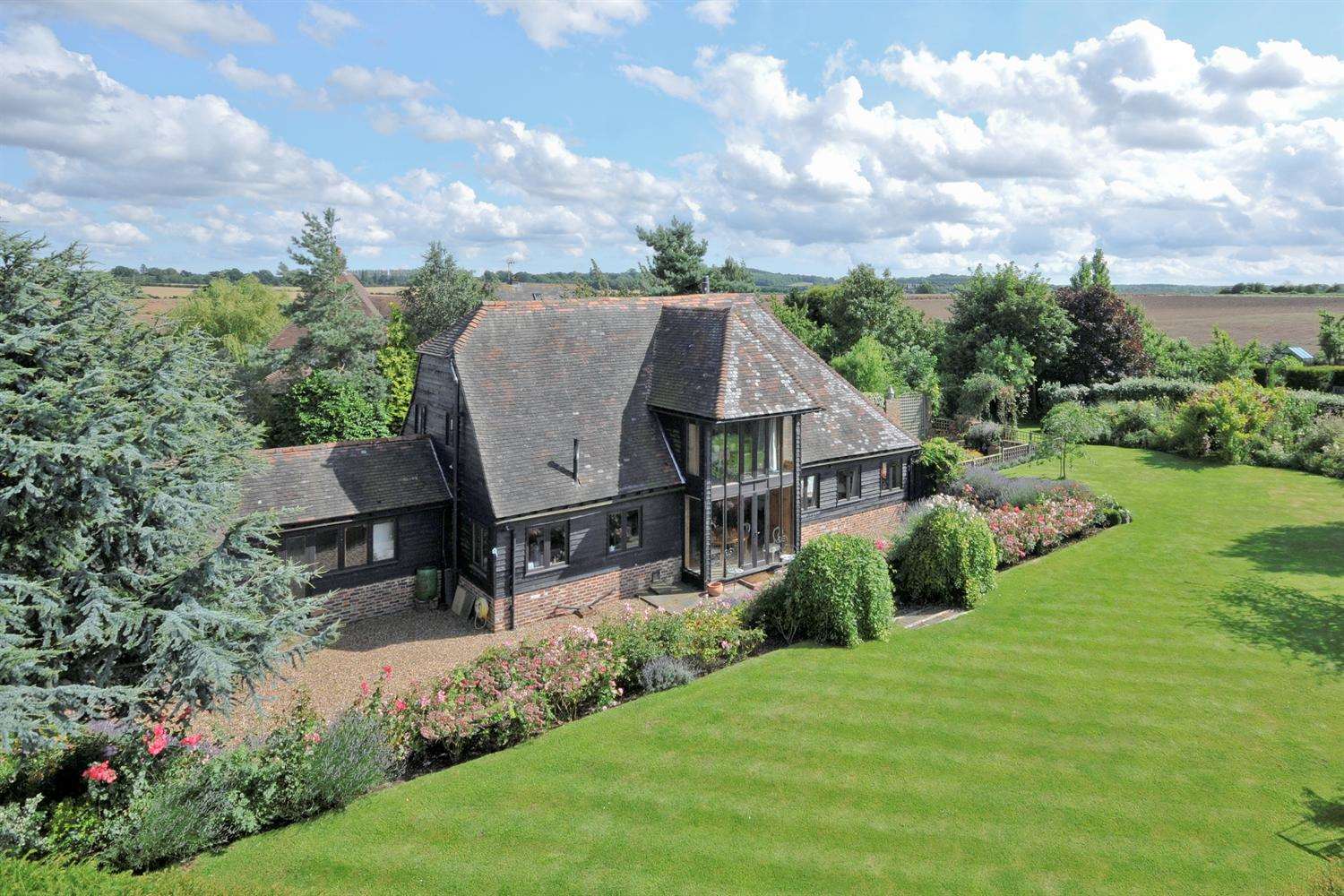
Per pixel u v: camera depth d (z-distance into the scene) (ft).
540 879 35.37
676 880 35.32
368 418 112.88
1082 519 85.20
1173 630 61.77
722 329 81.87
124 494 42.75
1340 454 108.58
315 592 69.97
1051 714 49.60
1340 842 37.19
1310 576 71.61
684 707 50.98
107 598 39.91
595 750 45.96
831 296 208.44
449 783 42.83
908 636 62.08
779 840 38.04
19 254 41.04
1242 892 34.32
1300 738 46.32
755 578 81.00
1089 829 38.65
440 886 34.91
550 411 76.79
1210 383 155.84
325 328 130.41
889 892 34.63
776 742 46.73
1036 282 170.50
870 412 98.17
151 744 38.04
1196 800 40.78
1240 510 93.71
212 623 42.39
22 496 39.24
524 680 50.24
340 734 42.11
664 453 80.12
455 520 75.46
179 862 36.52
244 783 39.01
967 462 112.98
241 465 52.80
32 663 35.73
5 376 38.65
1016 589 71.46
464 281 172.96
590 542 74.43
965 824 39.09
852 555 61.77
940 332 199.31
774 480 81.92
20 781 39.17
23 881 28.07
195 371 49.42
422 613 74.59
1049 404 160.86
